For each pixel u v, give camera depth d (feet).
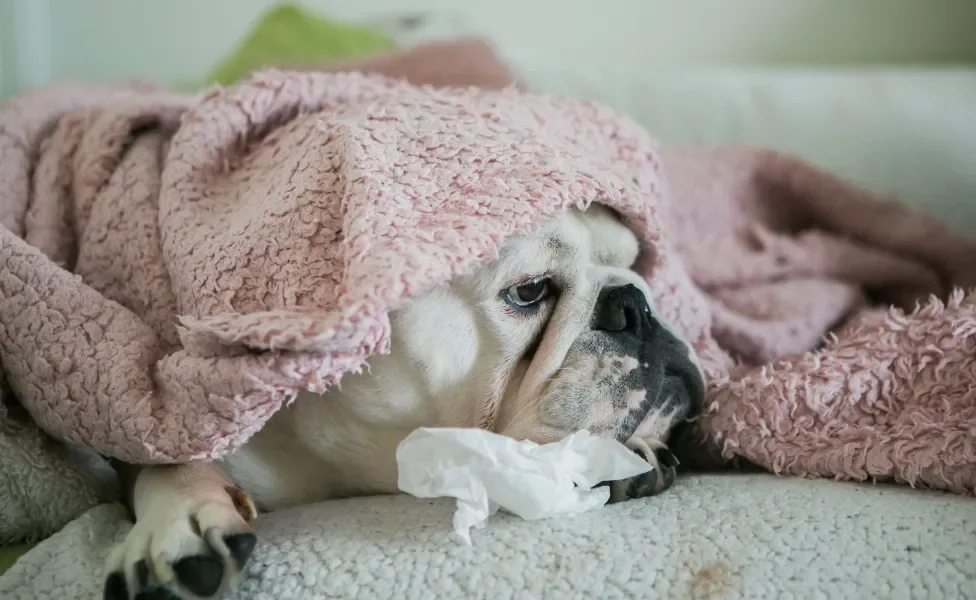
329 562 2.40
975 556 2.26
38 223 3.50
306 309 2.53
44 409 2.82
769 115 6.13
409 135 2.93
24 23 7.19
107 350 2.79
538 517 2.54
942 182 5.61
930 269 4.84
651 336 3.11
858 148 5.83
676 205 4.88
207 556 2.34
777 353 3.97
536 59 6.96
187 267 2.87
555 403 2.88
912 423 2.89
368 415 2.91
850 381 3.02
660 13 7.64
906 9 7.41
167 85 7.06
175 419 2.56
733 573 2.22
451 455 2.52
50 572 2.50
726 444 3.14
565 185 2.81
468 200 2.69
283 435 3.06
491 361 2.92
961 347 2.97
